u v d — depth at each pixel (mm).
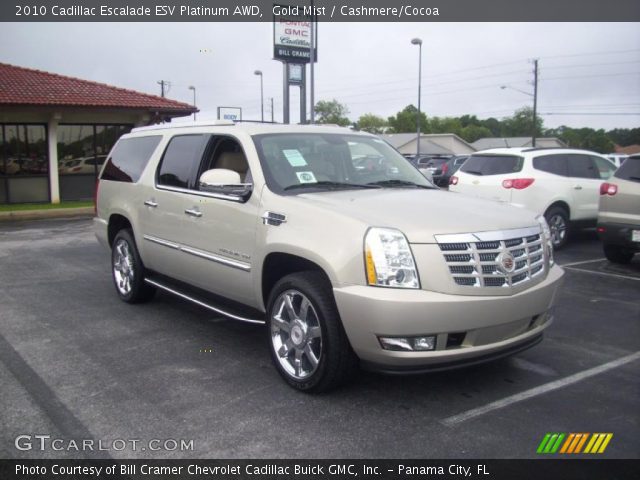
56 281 7742
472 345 3752
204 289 5297
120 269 6621
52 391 4152
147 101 19547
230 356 4891
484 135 123375
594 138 96500
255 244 4453
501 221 4043
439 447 3410
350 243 3746
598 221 8578
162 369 4586
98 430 3586
